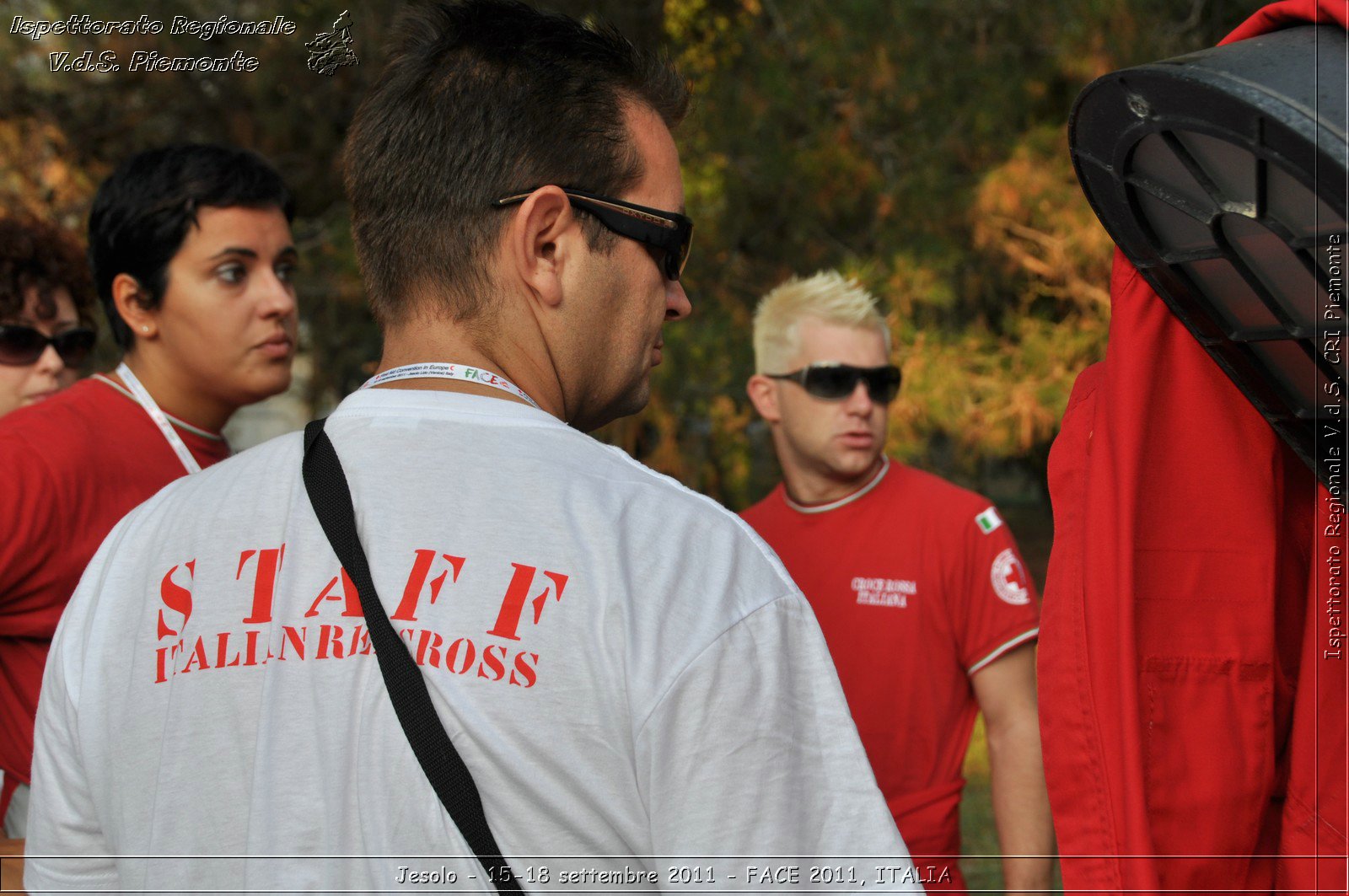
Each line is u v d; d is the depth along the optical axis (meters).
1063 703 0.93
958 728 2.18
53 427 1.65
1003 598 2.12
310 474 0.85
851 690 2.17
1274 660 0.92
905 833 2.10
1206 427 0.92
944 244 6.11
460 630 0.77
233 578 0.84
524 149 0.89
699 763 0.74
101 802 0.88
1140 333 0.92
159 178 1.78
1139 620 0.90
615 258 0.93
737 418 6.16
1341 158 0.64
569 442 0.86
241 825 0.78
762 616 0.79
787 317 2.38
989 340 6.28
